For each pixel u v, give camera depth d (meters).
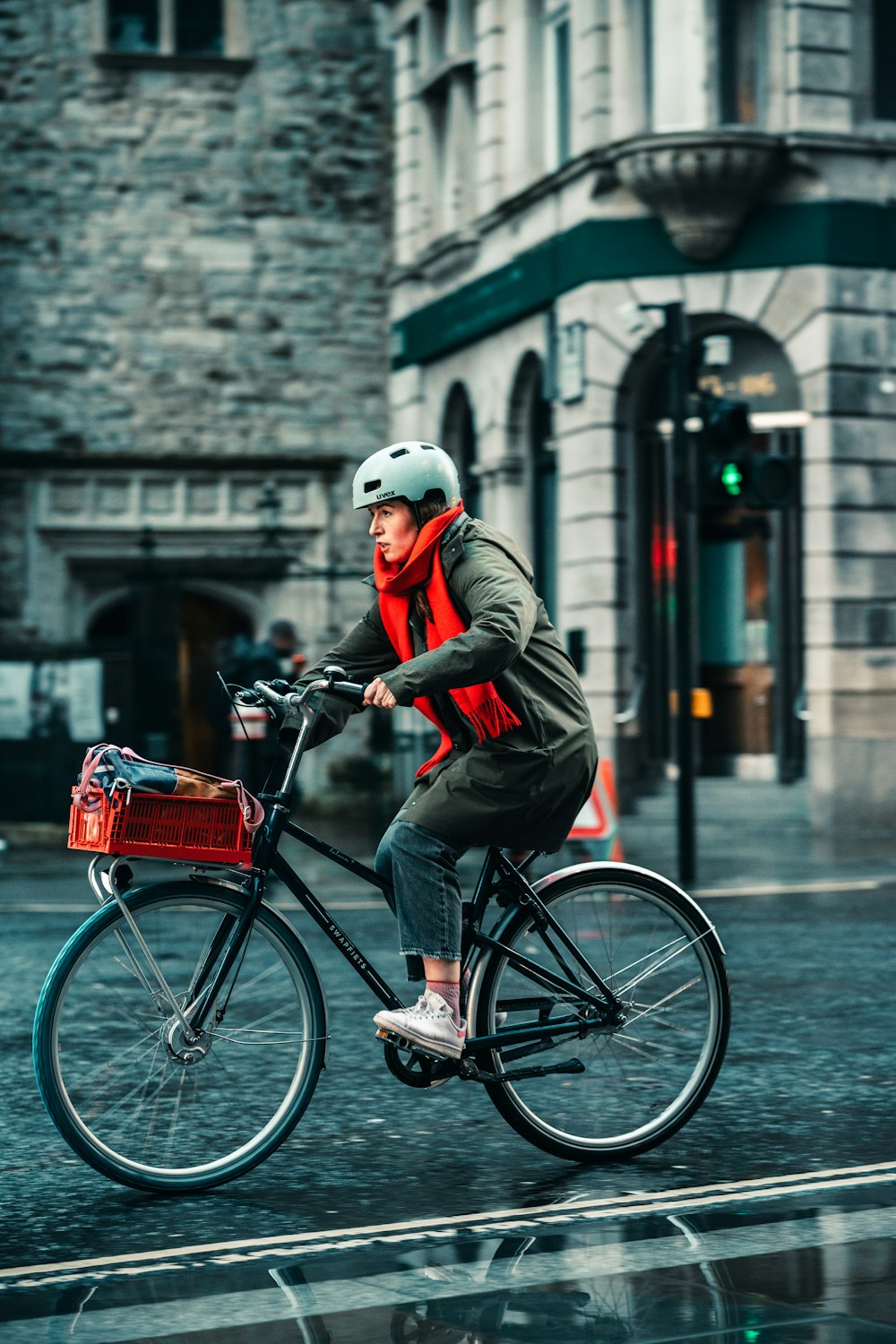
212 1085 5.13
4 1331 3.82
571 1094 5.43
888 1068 6.64
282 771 15.91
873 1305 3.88
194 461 26.17
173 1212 4.82
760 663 19.52
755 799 19.09
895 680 18.48
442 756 5.20
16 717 19.58
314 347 26.75
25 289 26.08
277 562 26.19
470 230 22.45
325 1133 5.75
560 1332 3.74
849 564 18.38
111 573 26.30
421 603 5.07
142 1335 3.78
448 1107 6.16
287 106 26.62
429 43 24.16
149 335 26.36
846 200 18.44
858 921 11.18
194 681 25.89
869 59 18.73
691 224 18.53
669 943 5.52
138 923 5.04
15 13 25.97
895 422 18.56
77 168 26.17
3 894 13.88
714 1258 4.26
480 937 5.26
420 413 24.61
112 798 4.87
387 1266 4.26
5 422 26.03
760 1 18.72
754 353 19.08
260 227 26.61
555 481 21.27
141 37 26.38
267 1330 3.80
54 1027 4.95
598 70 19.12
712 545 19.67
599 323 19.20
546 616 5.25
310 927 11.02
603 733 19.23
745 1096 6.19
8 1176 5.25
